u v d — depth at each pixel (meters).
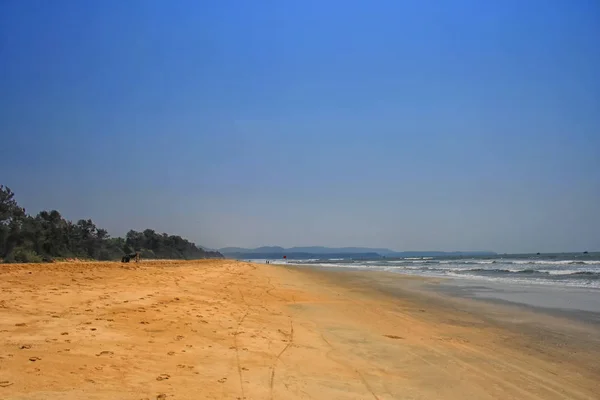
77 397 5.32
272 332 10.78
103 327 9.02
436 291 25.16
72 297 12.29
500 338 11.81
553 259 83.94
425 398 6.80
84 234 56.03
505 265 63.41
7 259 34.38
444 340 11.31
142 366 6.87
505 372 8.50
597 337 12.03
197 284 20.70
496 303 19.36
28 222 40.84
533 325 13.84
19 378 5.68
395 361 8.92
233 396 6.07
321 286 28.08
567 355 10.02
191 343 8.69
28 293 12.27
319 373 7.64
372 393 6.84
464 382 7.72
